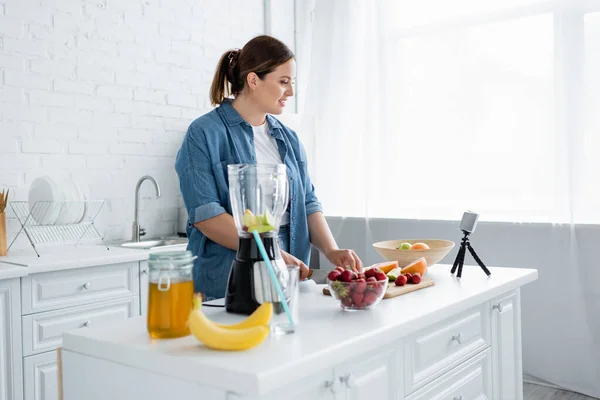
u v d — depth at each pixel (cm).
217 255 191
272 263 145
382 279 154
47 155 321
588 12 324
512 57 355
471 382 177
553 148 342
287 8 457
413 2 392
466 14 371
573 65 328
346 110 421
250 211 147
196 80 399
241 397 104
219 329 115
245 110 198
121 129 357
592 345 327
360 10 416
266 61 188
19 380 244
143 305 296
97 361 126
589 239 326
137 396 119
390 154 402
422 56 389
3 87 302
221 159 194
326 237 209
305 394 117
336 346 118
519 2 352
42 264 250
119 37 354
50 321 256
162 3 377
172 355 112
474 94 369
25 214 311
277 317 127
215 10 410
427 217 390
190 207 187
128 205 362
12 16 305
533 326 346
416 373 151
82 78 336
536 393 330
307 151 436
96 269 274
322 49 429
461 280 196
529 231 346
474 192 371
